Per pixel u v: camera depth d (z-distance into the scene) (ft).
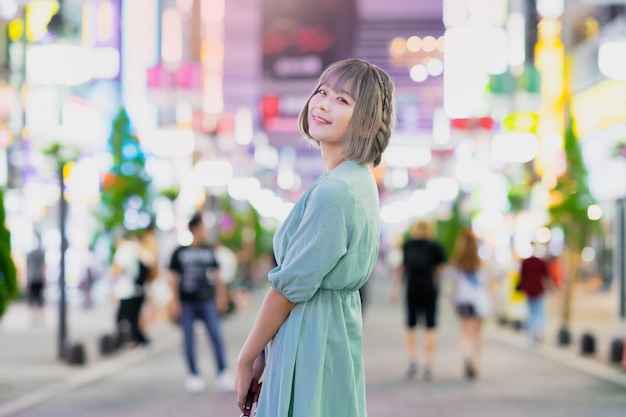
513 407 30.30
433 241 39.04
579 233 61.11
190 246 35.40
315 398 8.52
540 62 142.61
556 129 136.98
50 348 52.29
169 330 67.82
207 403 31.73
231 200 169.48
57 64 94.43
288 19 147.74
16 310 87.97
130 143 90.84
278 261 9.04
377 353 50.01
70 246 98.99
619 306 61.82
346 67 9.15
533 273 51.93
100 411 29.73
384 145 9.19
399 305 108.99
